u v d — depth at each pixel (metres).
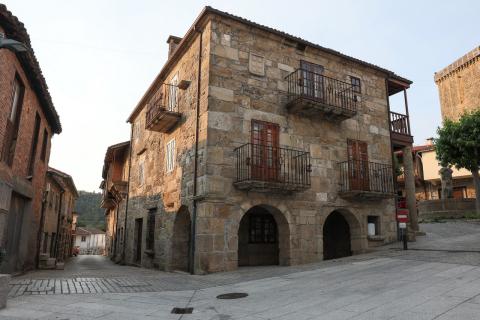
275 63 12.74
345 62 14.44
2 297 6.02
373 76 15.33
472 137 21.03
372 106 14.95
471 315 4.96
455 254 10.33
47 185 18.45
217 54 11.63
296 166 12.14
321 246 12.35
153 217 15.48
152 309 6.16
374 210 13.95
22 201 12.70
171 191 13.42
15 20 8.43
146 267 15.52
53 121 15.68
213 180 10.79
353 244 13.52
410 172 15.97
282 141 12.28
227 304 6.48
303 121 12.92
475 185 21.53
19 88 10.84
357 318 5.13
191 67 12.79
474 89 43.28
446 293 6.23
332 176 13.18
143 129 18.80
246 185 10.85
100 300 6.87
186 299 7.02
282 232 12.05
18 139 10.70
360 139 14.24
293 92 12.78
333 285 7.60
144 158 18.00
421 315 5.08
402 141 15.73
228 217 10.84
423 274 8.01
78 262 25.67
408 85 16.42
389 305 5.70
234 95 11.66
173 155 13.77
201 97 11.72
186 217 12.94
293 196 12.13
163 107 13.17
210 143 10.97
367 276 8.32
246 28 12.28
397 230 14.37
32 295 7.26
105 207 31.59
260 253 13.44
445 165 22.94
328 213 12.78
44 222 18.44
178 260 12.61
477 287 6.52
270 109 12.27
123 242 20.19
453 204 23.84
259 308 6.05
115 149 22.86
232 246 10.77
